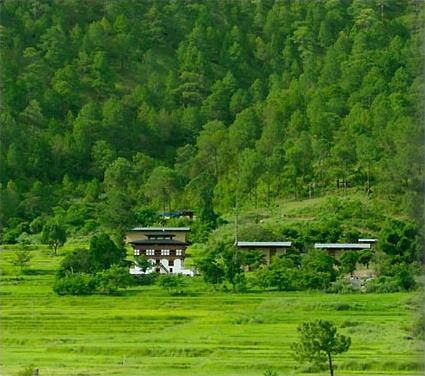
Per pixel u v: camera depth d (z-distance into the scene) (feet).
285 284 505.25
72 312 462.19
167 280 512.63
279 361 364.38
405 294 473.67
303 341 323.16
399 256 538.06
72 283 499.92
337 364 345.51
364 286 496.64
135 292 503.61
